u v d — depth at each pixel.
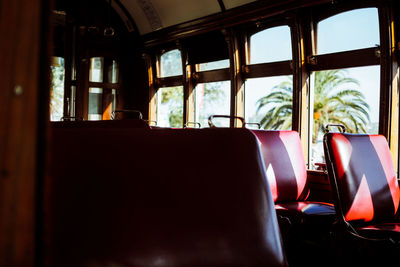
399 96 3.83
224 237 0.67
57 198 0.58
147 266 0.60
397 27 3.77
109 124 1.85
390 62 3.75
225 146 0.77
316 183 4.08
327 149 2.38
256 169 0.77
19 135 0.33
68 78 7.39
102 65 7.57
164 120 7.11
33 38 0.34
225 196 0.71
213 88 5.95
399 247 2.12
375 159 2.56
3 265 0.32
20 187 0.33
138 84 7.50
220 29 5.50
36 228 0.34
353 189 2.35
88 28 7.07
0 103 0.32
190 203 0.68
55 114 7.36
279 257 0.70
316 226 3.05
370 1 3.89
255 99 5.28
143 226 0.62
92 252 0.57
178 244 0.63
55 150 0.61
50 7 0.35
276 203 3.19
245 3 5.03
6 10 0.33
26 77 0.33
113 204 0.62
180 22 6.25
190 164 0.72
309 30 4.48
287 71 4.80
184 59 6.27
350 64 4.15
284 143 3.37
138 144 0.70
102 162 0.64
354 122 4.16
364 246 2.20
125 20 7.47
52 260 0.54
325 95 4.45
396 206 2.58
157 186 0.67
